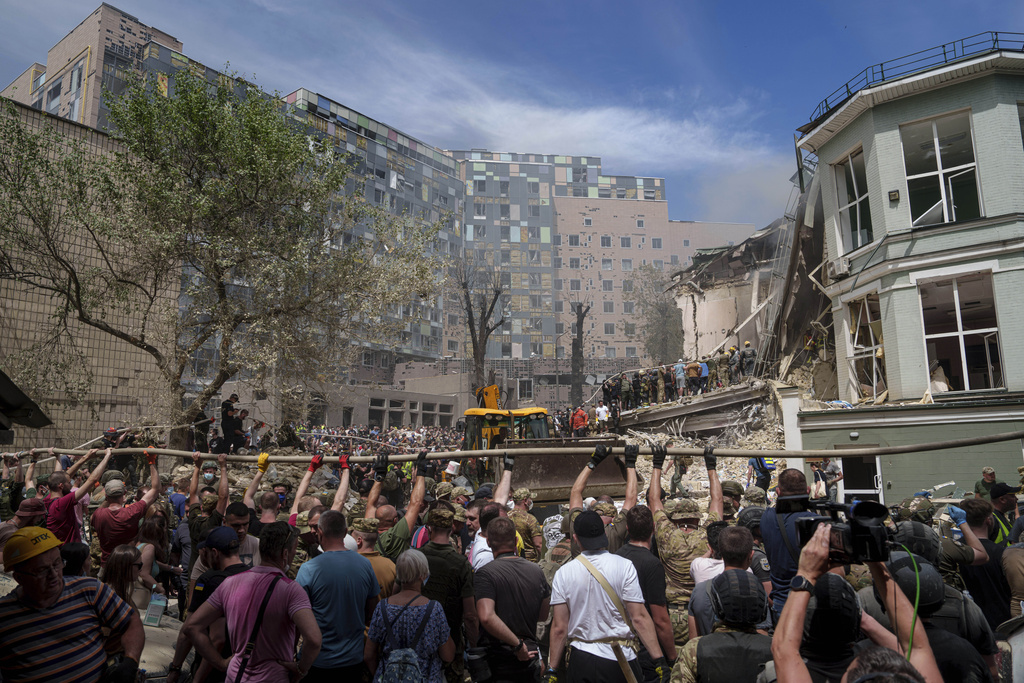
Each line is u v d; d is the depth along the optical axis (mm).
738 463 22250
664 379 29125
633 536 4547
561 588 4055
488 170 108250
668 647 4336
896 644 2465
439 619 4035
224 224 18094
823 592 2547
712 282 42844
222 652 4113
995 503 6449
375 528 4977
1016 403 15992
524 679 4383
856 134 20891
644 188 122562
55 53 72750
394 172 93188
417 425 51344
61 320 18016
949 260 18250
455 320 92500
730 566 3424
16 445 17750
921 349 18484
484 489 7918
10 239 16969
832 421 18266
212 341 20766
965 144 19875
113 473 11953
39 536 3158
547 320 103688
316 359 19688
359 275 19875
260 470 6449
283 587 3658
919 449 5773
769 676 2664
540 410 18641
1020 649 3779
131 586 4859
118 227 17734
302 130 20531
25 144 16906
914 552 3408
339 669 3975
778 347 28547
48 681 3100
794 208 26922
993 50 18000
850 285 21109
